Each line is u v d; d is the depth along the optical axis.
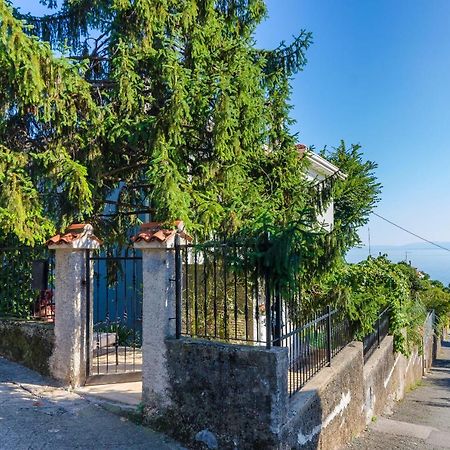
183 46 8.40
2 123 7.50
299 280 5.71
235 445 4.74
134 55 8.09
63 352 6.59
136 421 5.44
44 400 5.95
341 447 6.99
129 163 8.82
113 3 7.93
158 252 5.48
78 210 7.96
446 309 30.20
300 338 6.24
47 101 7.22
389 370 11.97
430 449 7.52
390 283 13.38
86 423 5.34
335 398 6.81
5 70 6.71
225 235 7.14
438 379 19.83
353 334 9.18
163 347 5.32
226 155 8.16
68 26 9.12
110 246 9.37
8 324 7.82
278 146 9.84
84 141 7.98
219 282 7.32
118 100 8.14
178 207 7.04
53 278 7.56
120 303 10.42
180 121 7.62
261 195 9.46
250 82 8.27
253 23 10.03
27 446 4.71
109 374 6.64
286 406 4.78
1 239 8.24
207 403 4.96
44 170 7.59
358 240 7.43
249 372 4.72
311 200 9.88
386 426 8.98
